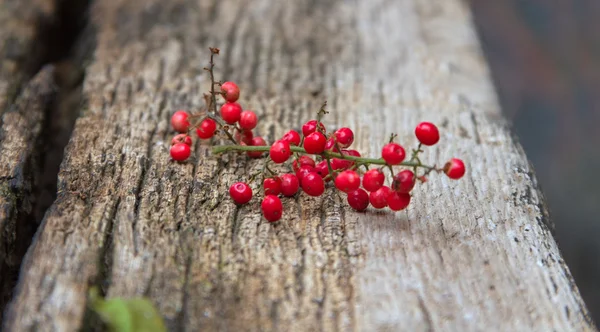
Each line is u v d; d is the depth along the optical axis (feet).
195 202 1.26
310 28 1.69
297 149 1.24
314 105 1.49
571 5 2.89
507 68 2.96
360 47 1.65
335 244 1.22
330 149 1.25
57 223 1.21
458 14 1.77
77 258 1.17
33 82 1.48
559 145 2.81
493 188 1.32
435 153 1.39
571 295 1.18
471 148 1.40
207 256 1.19
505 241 1.24
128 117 1.41
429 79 1.57
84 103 1.43
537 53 2.93
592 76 2.85
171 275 1.17
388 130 1.44
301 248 1.21
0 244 1.21
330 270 1.19
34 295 1.13
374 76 1.57
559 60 2.90
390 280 1.18
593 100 2.83
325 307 1.15
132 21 1.69
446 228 1.25
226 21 1.70
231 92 1.31
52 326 1.10
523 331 1.14
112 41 1.62
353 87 1.54
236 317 1.14
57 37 1.72
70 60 1.67
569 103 2.85
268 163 1.30
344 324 1.14
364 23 1.73
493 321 1.15
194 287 1.16
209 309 1.14
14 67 1.54
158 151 1.35
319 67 1.58
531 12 2.95
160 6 1.74
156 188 1.28
